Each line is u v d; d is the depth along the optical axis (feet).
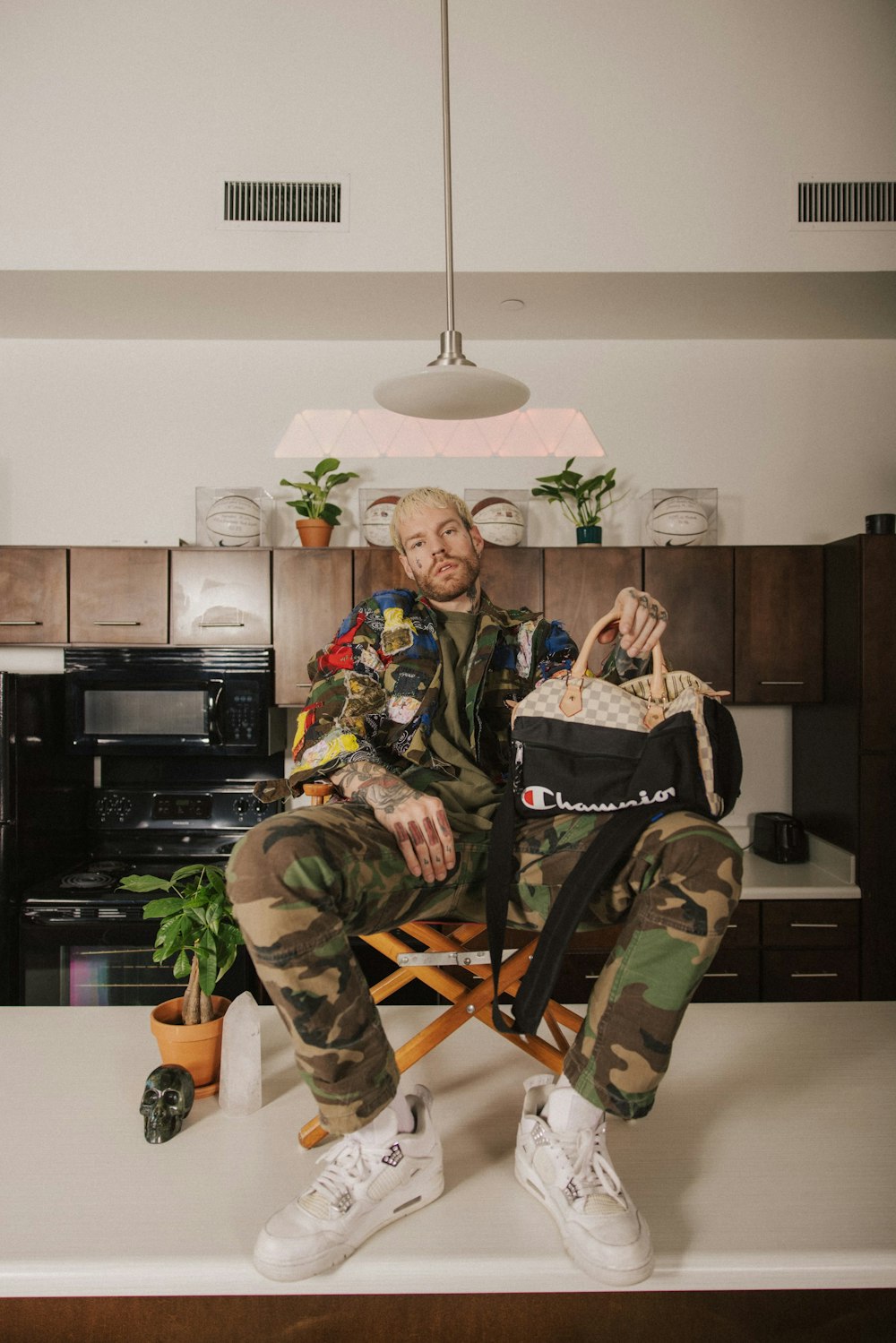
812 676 8.87
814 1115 4.66
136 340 9.62
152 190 7.97
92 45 7.97
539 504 9.73
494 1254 3.45
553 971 3.53
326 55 8.02
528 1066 5.29
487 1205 3.82
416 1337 3.66
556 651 5.13
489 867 3.99
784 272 8.11
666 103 8.09
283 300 8.63
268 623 8.63
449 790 4.51
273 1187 3.96
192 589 8.60
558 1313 3.67
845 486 9.86
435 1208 3.79
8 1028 5.89
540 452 9.73
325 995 3.27
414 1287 3.38
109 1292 3.34
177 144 7.97
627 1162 4.18
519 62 8.06
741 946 8.18
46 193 7.93
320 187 8.00
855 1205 3.81
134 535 9.64
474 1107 4.75
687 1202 3.83
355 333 9.49
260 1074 4.74
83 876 8.23
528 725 4.13
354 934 3.89
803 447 9.85
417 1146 3.73
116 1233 3.58
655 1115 4.66
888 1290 3.76
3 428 9.57
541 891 4.16
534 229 8.02
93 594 8.55
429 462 9.71
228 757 9.43
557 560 8.70
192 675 8.50
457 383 4.02
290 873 3.27
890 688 8.20
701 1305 3.69
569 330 9.48
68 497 9.61
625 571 8.73
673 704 4.07
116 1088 4.99
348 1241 3.43
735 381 9.81
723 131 8.09
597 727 4.05
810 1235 3.58
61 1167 4.11
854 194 8.11
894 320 9.29
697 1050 5.50
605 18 8.07
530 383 9.76
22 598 8.52
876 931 8.17
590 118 8.07
